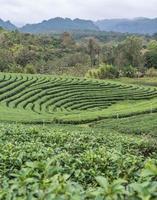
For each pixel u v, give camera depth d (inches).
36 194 215.0
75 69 7805.1
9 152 504.1
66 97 4082.2
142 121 2527.1
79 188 216.5
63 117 2765.7
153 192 182.2
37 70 7637.8
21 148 585.3
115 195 192.7
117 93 4562.0
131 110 3147.1
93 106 3885.3
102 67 6884.8
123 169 428.8
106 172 426.0
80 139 957.2
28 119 2588.6
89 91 4493.1
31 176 253.6
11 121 2474.2
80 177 392.5
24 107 3388.3
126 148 976.3
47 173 251.4
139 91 4761.3
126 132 2217.0
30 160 481.7
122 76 7032.5
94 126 2481.5
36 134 949.8
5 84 4320.9
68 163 461.7
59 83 4650.6
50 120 2620.6
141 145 1046.4
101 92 4525.1
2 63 6968.5
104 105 3983.8
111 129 2289.6
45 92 4136.3
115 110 3250.5
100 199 191.8
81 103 3944.4
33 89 4237.2
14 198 223.8
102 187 199.9
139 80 6683.1
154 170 211.3
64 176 236.2
